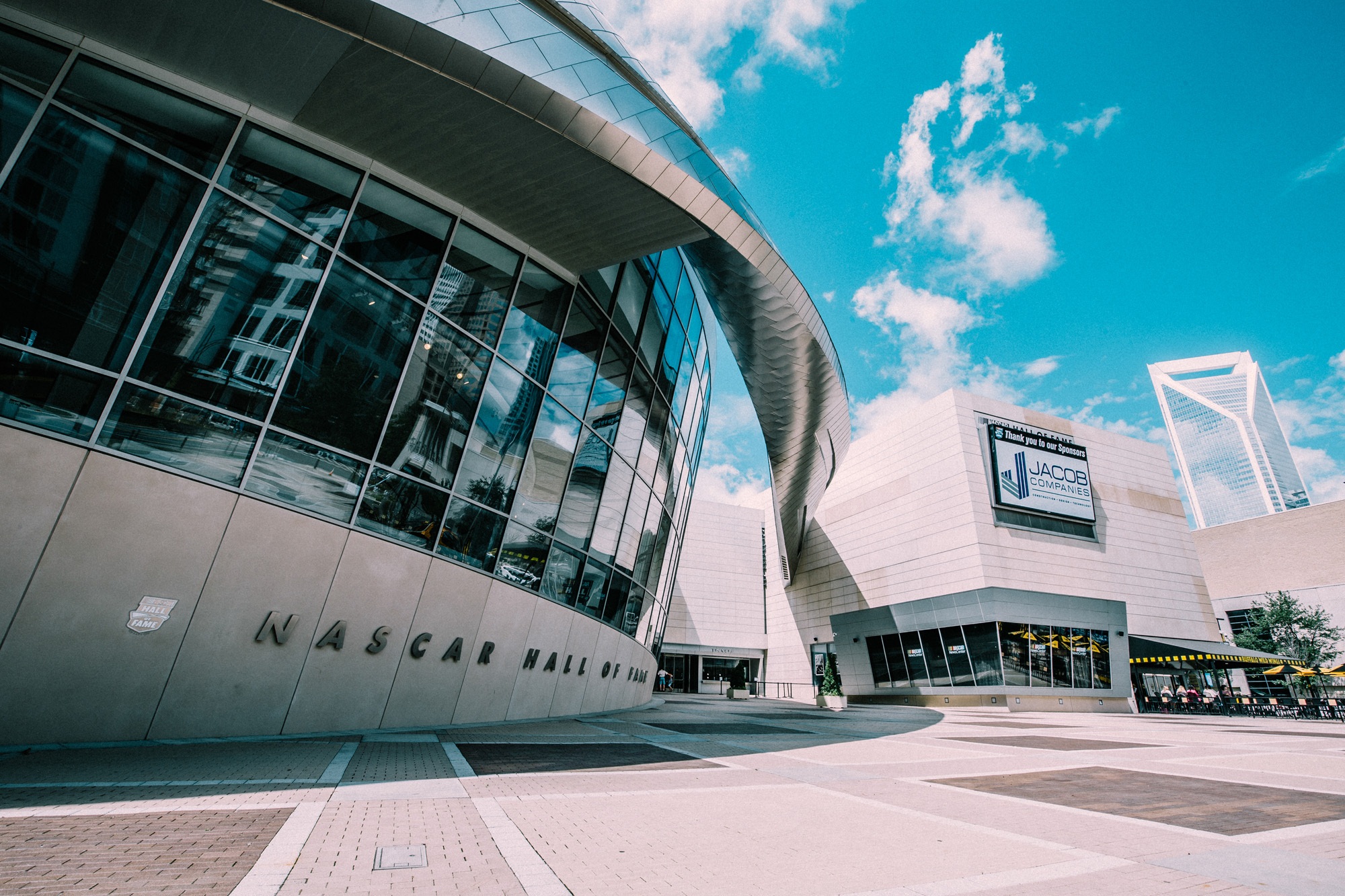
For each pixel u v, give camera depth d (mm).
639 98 12617
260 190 10156
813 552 54281
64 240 8500
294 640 9922
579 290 15102
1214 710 33906
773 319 19047
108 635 8328
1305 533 63188
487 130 10820
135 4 8484
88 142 8797
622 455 17000
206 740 8797
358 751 8586
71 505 8227
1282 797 7355
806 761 9977
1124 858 4602
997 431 41406
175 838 4336
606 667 17797
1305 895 3775
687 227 13344
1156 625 42281
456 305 12438
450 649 12070
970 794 7328
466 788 6582
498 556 13180
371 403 11109
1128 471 45906
